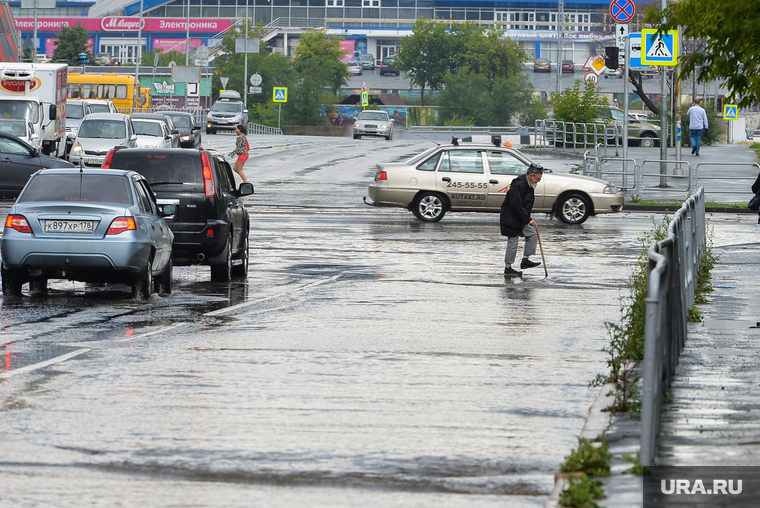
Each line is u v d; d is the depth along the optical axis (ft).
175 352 84.53
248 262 149.18
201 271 149.18
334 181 308.40
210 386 71.72
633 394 66.28
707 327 96.84
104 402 66.54
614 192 216.33
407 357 83.51
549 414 64.54
